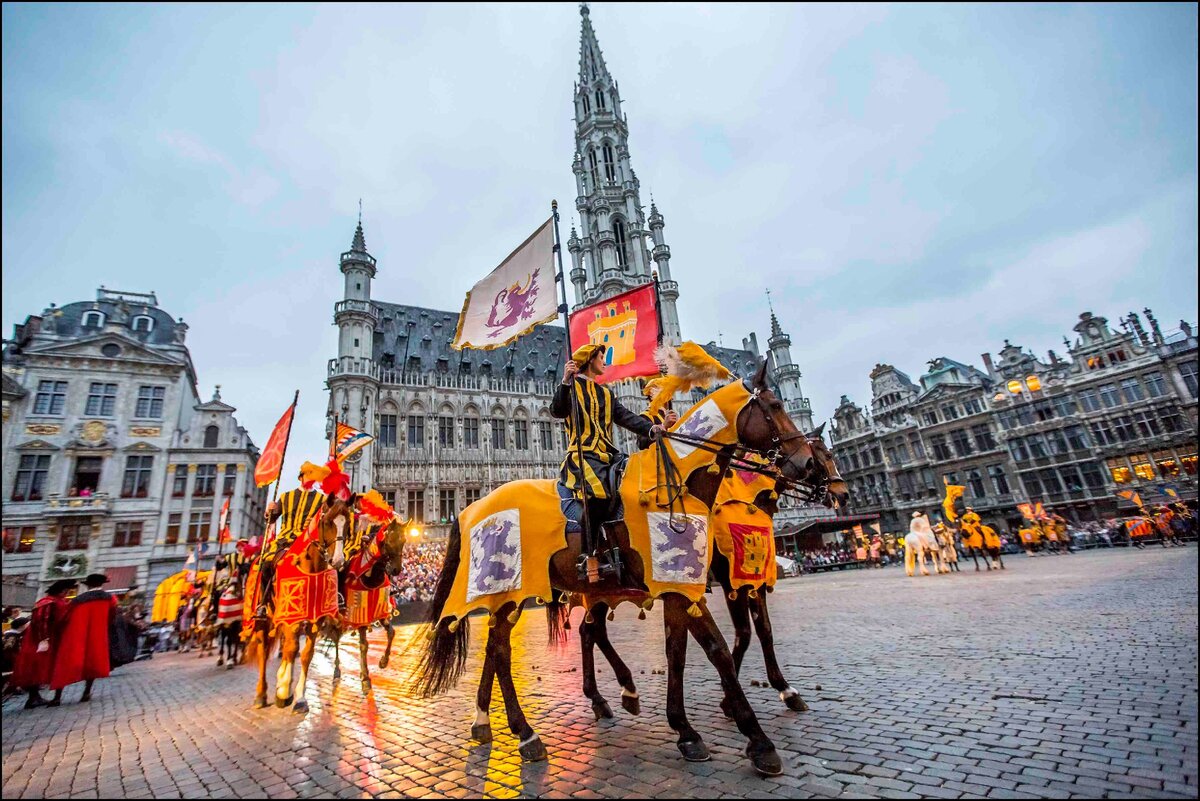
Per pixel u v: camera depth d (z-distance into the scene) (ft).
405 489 135.74
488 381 159.02
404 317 167.02
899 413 192.75
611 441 15.90
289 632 22.31
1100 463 147.02
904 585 59.88
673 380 16.40
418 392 145.69
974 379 190.39
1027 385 162.30
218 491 120.47
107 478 113.60
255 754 16.53
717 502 18.86
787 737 14.33
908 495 187.21
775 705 17.48
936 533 80.28
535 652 34.73
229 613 41.65
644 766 13.00
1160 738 12.12
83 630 31.37
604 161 215.72
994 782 10.85
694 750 13.01
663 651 30.81
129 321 129.29
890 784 11.12
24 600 51.44
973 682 17.98
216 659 52.26
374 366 141.90
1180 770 10.55
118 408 118.62
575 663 29.17
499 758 14.46
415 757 15.07
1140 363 142.82
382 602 32.01
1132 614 27.55
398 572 26.21
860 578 83.87
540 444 158.40
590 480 14.55
